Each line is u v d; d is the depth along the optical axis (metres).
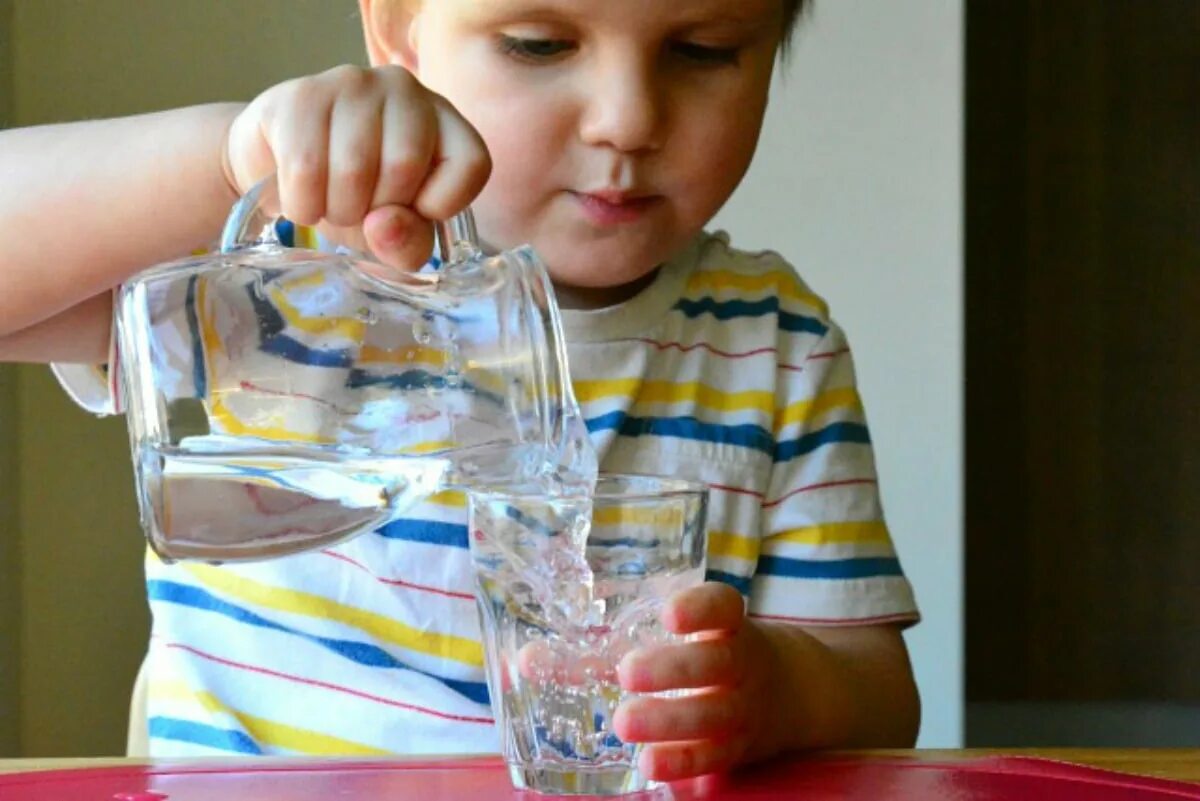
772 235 1.63
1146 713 1.60
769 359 1.05
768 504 1.03
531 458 0.61
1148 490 1.62
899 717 0.92
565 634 0.56
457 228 0.66
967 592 1.62
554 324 0.63
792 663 0.75
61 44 1.40
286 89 0.67
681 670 0.57
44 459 1.40
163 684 0.96
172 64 1.42
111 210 0.75
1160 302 1.62
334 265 0.60
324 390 0.59
